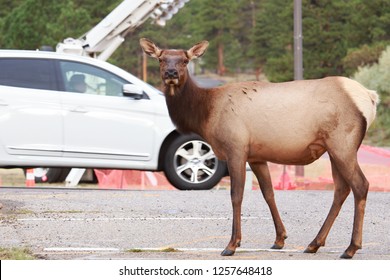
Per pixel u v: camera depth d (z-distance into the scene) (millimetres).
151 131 18859
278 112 11938
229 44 144750
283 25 94250
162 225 14453
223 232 14008
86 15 74188
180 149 19000
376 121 62031
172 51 12195
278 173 25688
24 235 13539
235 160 12000
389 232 14227
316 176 26094
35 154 18484
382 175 24328
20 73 18656
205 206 16406
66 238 13367
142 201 16953
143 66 100250
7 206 16172
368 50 78438
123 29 24016
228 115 12078
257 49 121188
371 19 83938
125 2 23656
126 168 18875
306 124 11867
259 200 17328
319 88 11938
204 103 12219
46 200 16969
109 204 16531
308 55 84500
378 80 62625
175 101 12266
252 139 12031
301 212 15953
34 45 70312
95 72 18922
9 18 72125
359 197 11781
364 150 27781
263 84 12172
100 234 13695
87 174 24516
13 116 18406
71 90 18750
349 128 11766
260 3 137125
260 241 13406
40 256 12000
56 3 76250
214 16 140750
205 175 19172
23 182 30453
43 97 18547
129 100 18859
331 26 84188
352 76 76000
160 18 25000
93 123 18672
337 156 11797
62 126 18578
